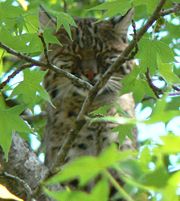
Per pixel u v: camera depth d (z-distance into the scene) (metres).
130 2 6.33
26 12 6.95
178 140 3.75
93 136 8.36
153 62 6.61
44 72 6.32
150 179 3.77
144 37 6.50
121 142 6.30
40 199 6.24
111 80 8.79
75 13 11.02
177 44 9.41
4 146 6.12
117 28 9.46
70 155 8.27
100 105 8.69
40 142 9.30
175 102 7.56
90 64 9.07
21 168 6.50
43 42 6.35
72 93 8.95
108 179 3.84
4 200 6.04
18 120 6.10
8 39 6.46
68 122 8.88
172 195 3.75
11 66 9.38
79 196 3.81
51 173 5.77
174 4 6.95
